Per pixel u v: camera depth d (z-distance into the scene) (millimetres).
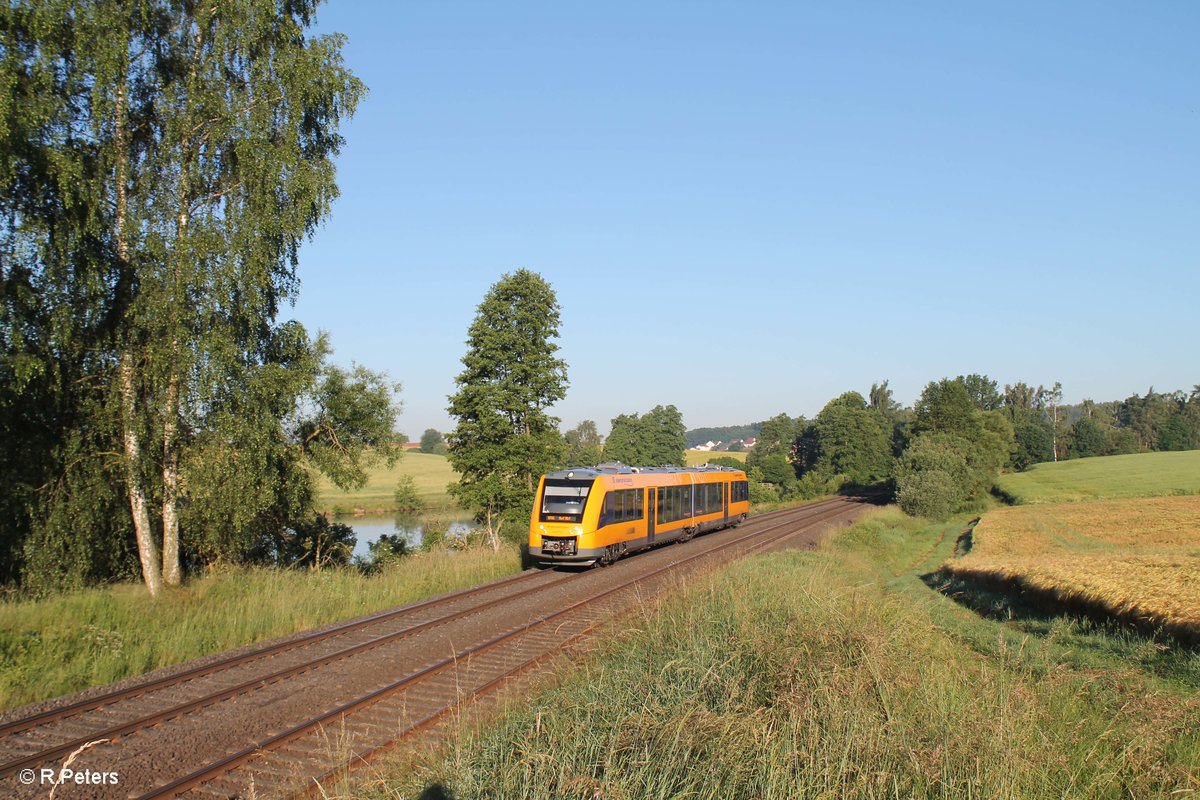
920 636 10414
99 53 16359
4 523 17891
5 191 15531
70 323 16562
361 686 10500
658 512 26953
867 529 36062
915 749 5848
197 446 18375
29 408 17891
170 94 17625
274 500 19938
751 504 66500
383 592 17625
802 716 6293
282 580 18125
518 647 12711
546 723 7066
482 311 35625
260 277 18328
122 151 17516
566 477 23000
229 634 13336
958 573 25250
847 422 92938
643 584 19078
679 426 108125
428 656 12164
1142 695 7949
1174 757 6617
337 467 23719
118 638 12266
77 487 17609
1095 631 15078
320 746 8203
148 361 17453
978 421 76500
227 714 9297
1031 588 19062
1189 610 13914
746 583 13602
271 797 6898
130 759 7852
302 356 20953
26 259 15750
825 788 5395
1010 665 9523
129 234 17422
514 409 34812
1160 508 50531
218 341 17312
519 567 22875
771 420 126875
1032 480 77750
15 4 15359
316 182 19141
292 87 18969
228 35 18656
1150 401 145125
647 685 7832
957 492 57812
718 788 5508
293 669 11117
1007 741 5945
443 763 6469
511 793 5684
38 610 13344
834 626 8953
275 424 18938
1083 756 6438
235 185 18469
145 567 18125
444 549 29734
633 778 5570
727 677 7625
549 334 36656
